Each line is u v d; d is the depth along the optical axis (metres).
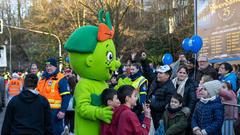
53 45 41.97
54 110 7.93
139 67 8.14
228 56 13.93
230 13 13.77
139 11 34.34
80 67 6.11
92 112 5.70
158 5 33.66
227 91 7.10
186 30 29.89
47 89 7.96
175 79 8.05
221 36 14.46
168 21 32.50
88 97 5.93
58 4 36.41
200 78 8.39
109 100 5.73
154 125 7.31
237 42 13.35
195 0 16.53
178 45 29.78
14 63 60.50
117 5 29.00
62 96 7.96
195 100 7.19
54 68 8.09
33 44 47.84
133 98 5.58
